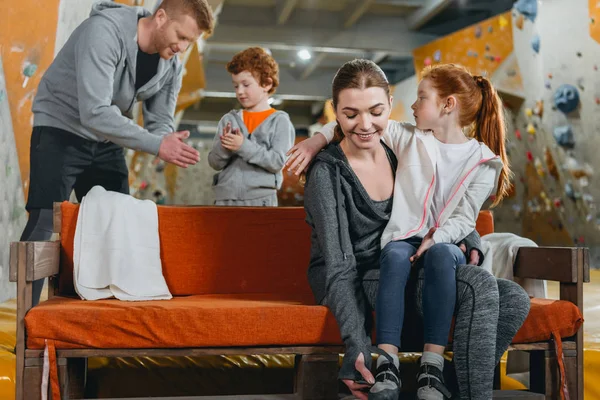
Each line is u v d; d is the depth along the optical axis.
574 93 5.04
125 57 2.04
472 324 1.40
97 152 2.14
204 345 1.44
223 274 1.86
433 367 1.38
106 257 1.68
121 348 1.42
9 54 2.38
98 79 1.93
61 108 2.02
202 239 1.85
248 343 1.45
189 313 1.43
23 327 1.40
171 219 1.83
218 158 2.53
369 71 1.53
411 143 1.66
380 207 1.61
